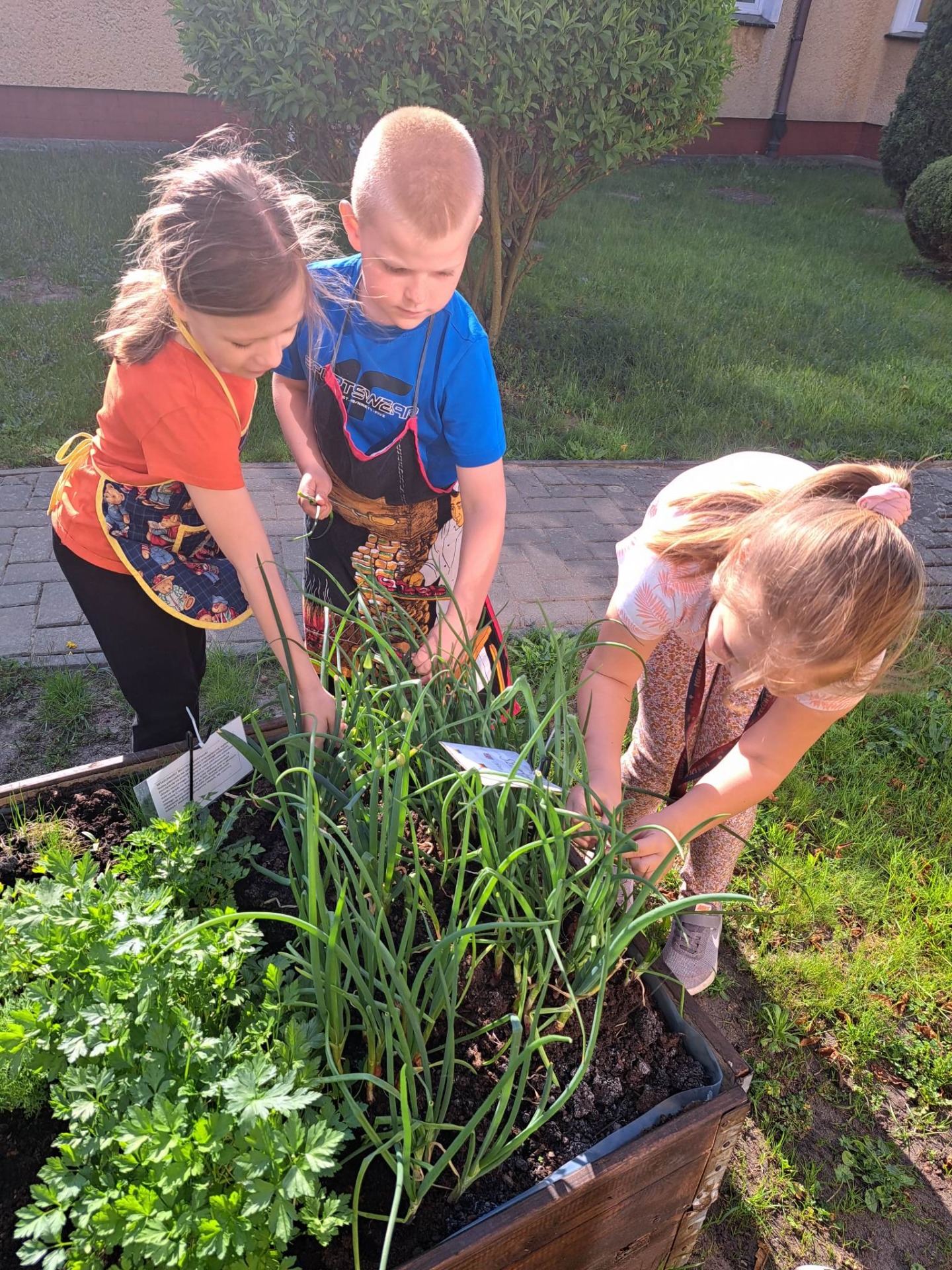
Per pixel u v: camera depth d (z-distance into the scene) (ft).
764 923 7.81
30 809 5.51
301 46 13.92
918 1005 7.27
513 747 5.42
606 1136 4.07
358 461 6.63
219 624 6.07
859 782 9.41
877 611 3.99
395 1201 3.21
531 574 12.62
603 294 23.65
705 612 5.48
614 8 13.84
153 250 4.54
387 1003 3.74
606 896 4.24
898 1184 6.12
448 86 14.70
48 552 11.73
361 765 4.87
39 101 30.19
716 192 37.73
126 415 5.05
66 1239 3.73
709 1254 5.64
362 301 6.10
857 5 42.75
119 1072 3.77
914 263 30.60
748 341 21.70
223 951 4.19
